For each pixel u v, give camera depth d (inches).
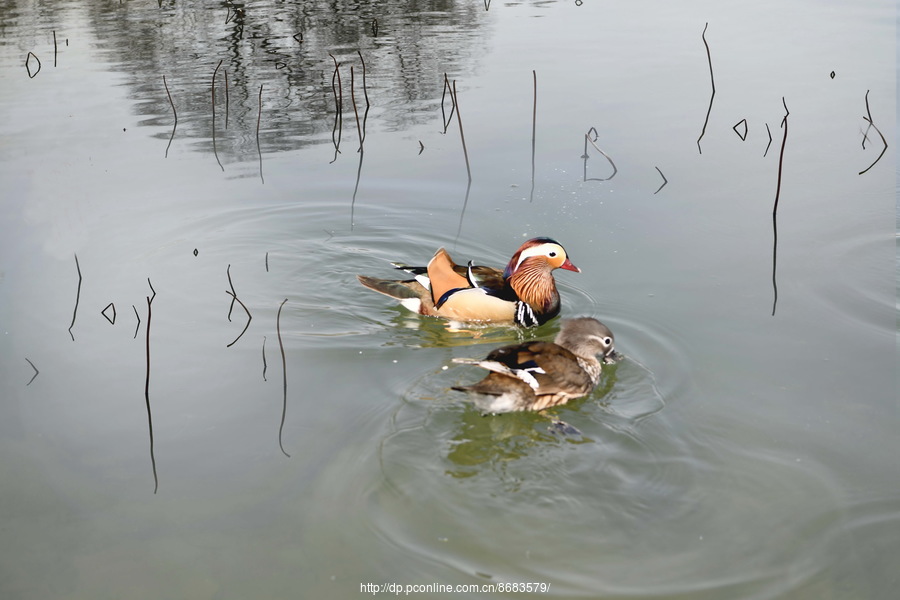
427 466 264.2
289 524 245.9
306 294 387.9
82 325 355.3
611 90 603.5
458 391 307.0
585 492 253.4
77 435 286.4
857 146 508.1
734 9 818.2
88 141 530.9
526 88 611.2
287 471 267.0
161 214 450.3
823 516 244.5
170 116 573.9
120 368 326.0
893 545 234.2
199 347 342.0
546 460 266.7
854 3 821.2
